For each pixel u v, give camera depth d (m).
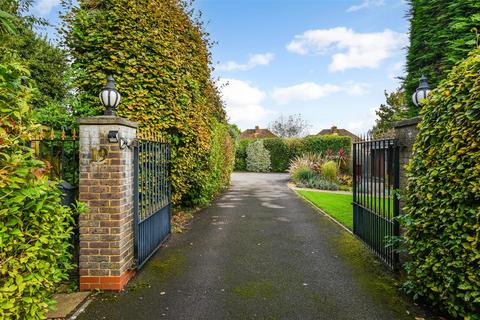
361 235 5.14
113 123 3.30
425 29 6.45
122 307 2.93
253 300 3.09
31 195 1.94
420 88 3.63
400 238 3.56
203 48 8.06
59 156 4.55
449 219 2.61
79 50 5.30
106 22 5.16
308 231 5.87
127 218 3.56
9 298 1.87
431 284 2.77
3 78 1.92
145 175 4.15
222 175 12.68
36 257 2.05
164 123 5.55
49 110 4.88
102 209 3.30
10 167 1.79
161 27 5.65
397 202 3.72
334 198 10.16
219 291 3.29
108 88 3.43
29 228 2.03
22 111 1.95
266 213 7.73
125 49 5.14
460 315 2.52
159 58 5.53
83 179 3.32
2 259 1.84
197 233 5.73
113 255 3.30
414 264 3.08
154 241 4.56
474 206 2.41
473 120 2.44
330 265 4.07
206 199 8.99
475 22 5.18
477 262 2.35
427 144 3.06
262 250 4.71
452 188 2.58
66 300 3.06
